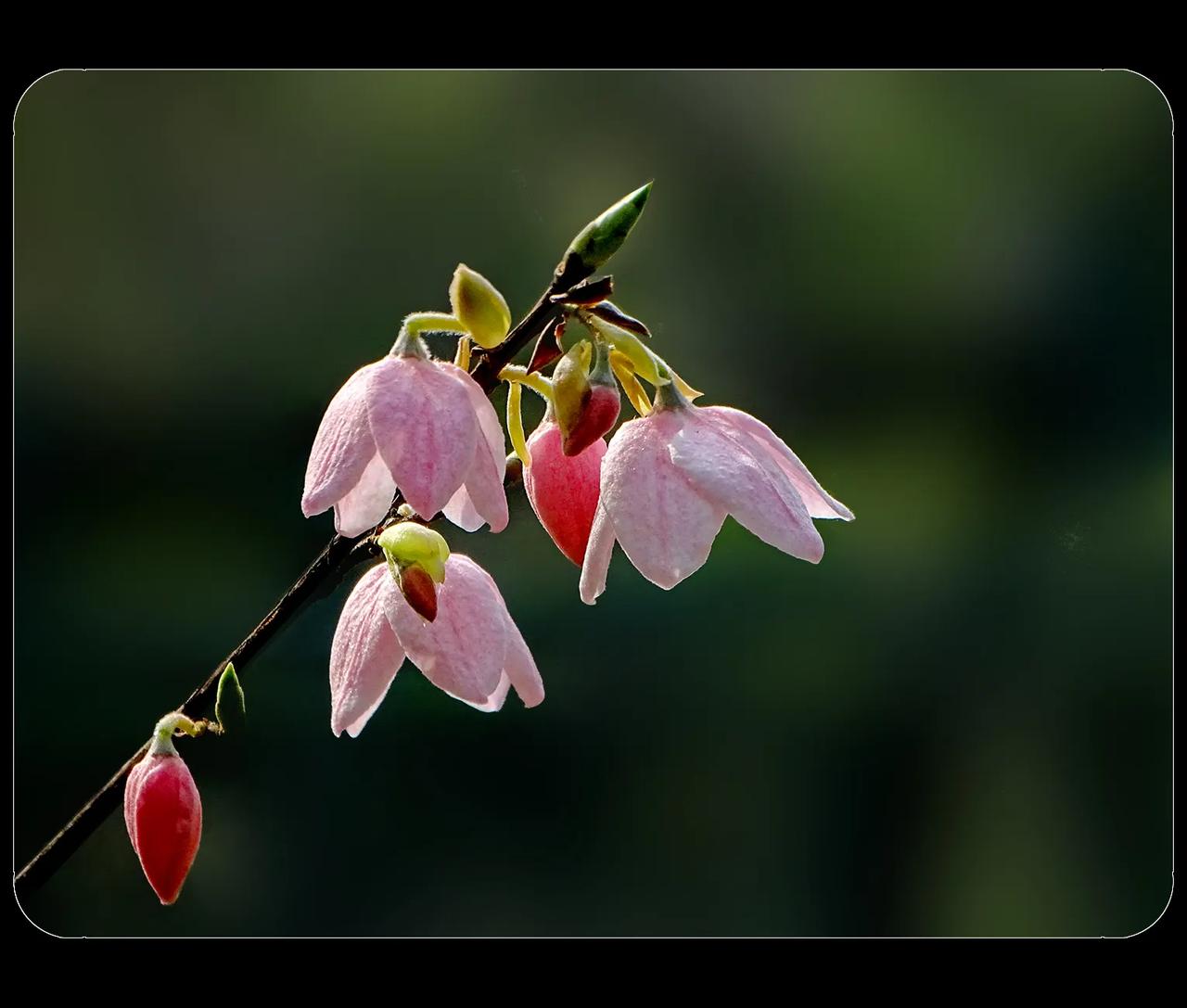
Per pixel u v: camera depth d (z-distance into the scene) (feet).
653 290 5.85
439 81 5.79
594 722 4.85
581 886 4.74
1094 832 5.28
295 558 5.37
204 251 5.66
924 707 5.32
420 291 5.69
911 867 5.06
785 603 5.21
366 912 4.63
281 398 5.55
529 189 5.83
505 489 3.07
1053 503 5.79
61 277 5.57
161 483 5.42
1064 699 5.44
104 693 5.11
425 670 3.00
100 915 4.59
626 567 5.05
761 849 4.88
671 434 2.99
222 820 4.56
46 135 5.65
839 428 5.86
